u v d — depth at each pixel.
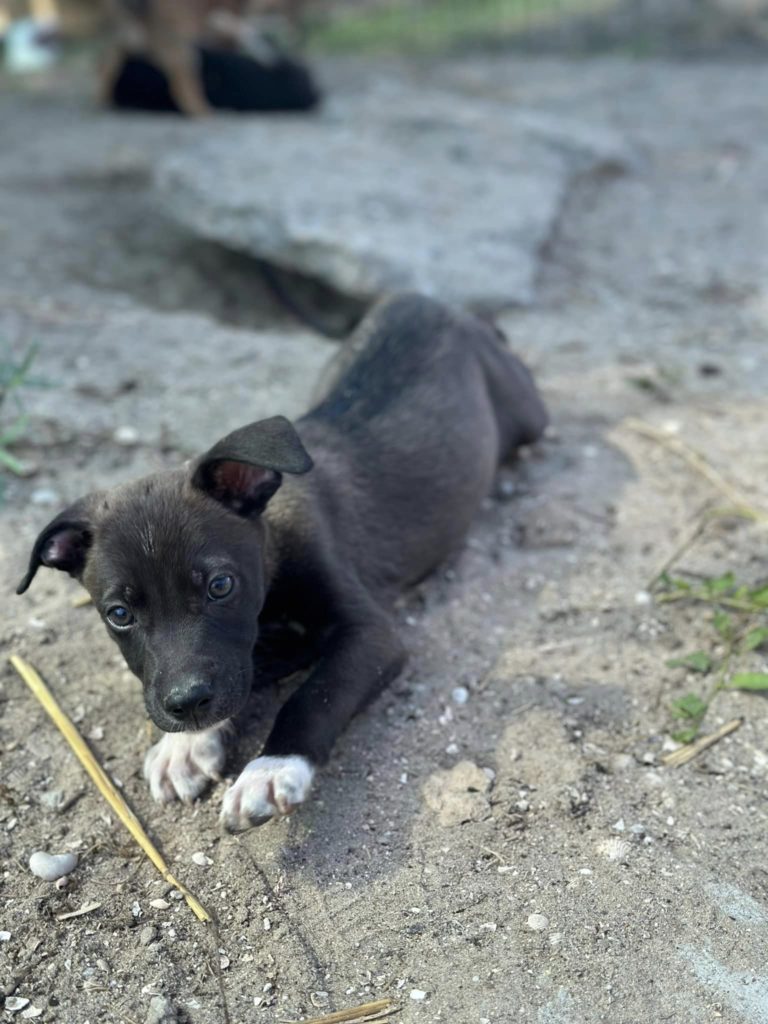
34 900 0.44
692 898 0.43
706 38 1.94
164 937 0.43
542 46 1.96
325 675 0.49
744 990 0.40
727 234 1.05
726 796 0.47
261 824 0.45
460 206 1.00
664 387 0.76
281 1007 0.40
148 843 0.46
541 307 0.90
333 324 0.92
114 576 0.44
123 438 0.68
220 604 0.44
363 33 2.11
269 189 0.98
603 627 0.56
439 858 0.44
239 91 1.41
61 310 0.84
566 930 0.42
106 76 1.45
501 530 0.63
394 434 0.57
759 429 0.71
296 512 0.50
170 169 1.02
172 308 0.94
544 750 0.49
